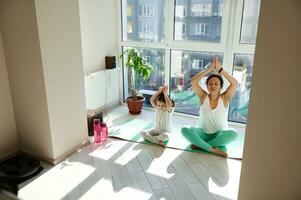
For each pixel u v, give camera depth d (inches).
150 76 142.6
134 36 143.2
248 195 68.3
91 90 130.4
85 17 124.7
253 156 64.4
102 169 92.7
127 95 153.7
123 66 149.6
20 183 84.7
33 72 87.0
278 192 64.6
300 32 52.4
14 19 84.0
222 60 122.6
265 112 60.1
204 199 78.5
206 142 103.7
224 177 88.7
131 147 107.6
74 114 100.3
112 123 129.6
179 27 128.8
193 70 132.1
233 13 113.7
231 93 101.4
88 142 109.3
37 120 93.2
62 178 87.6
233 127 127.0
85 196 79.4
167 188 83.3
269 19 54.2
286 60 55.0
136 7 137.3
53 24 85.4
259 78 58.4
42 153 96.8
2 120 95.7
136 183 85.5
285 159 61.3
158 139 108.0
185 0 123.2
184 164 96.1
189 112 139.7
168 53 134.0
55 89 90.5
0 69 91.7
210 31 122.3
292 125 58.3
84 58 128.4
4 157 98.2
